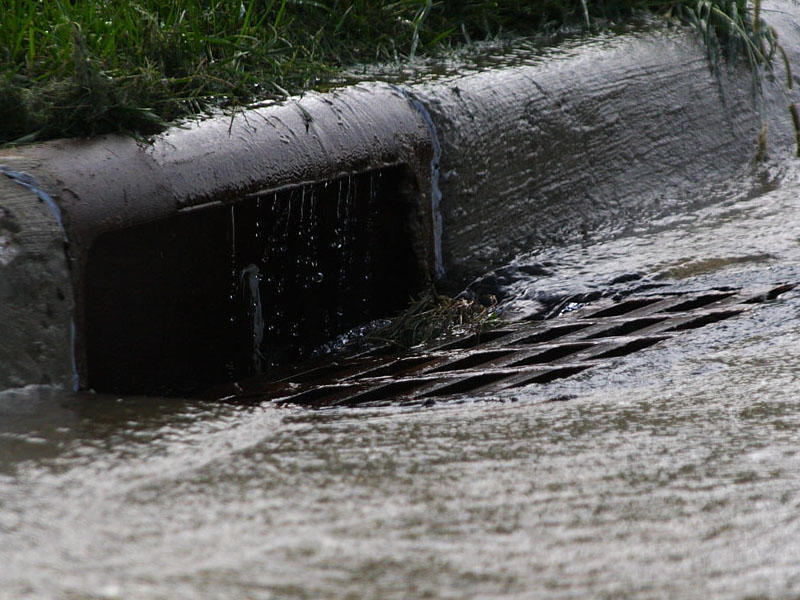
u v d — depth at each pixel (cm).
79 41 1192
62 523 650
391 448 811
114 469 751
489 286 1434
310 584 569
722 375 1015
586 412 916
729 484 728
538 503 694
